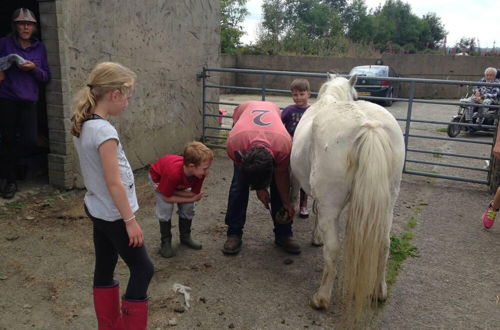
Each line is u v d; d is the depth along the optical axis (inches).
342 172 98.2
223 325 106.5
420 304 116.6
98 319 93.1
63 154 188.5
